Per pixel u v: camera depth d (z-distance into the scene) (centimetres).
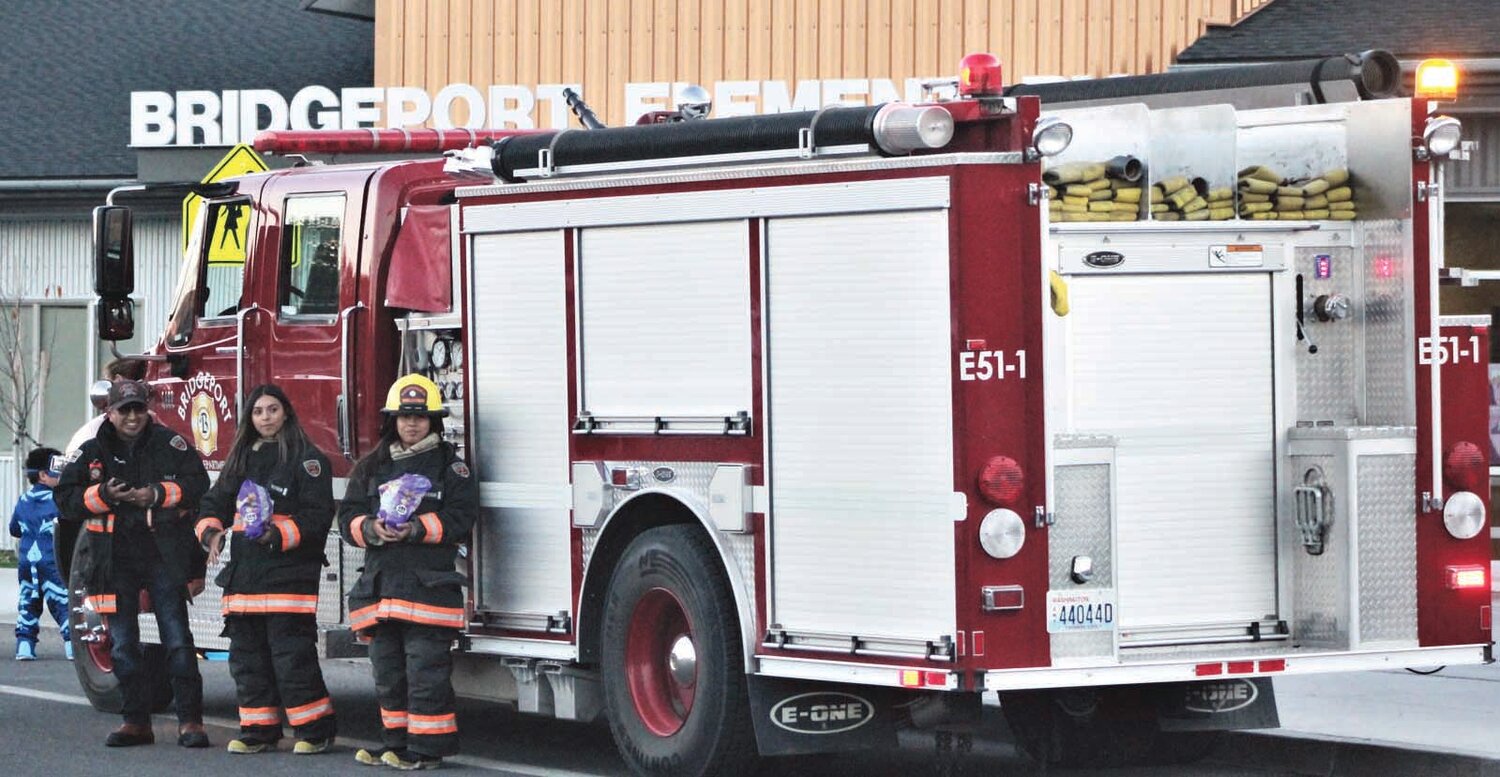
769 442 1065
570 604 1171
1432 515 1102
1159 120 1107
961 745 1119
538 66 2422
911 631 1011
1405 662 1095
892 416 1016
